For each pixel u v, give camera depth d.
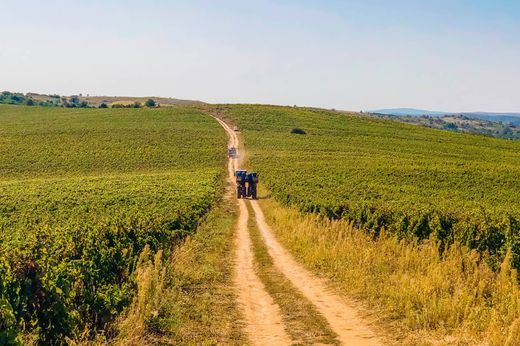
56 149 98.69
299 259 22.02
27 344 10.06
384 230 25.59
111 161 90.81
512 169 77.94
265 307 14.76
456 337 11.23
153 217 25.67
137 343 11.01
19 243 14.41
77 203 43.94
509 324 11.66
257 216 41.28
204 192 50.12
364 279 16.47
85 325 11.50
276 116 147.75
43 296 11.00
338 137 121.62
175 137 113.00
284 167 79.25
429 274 15.82
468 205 40.25
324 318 13.56
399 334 12.05
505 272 16.19
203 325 12.82
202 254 22.25
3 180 77.19
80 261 13.53
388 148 108.50
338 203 32.47
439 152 104.56
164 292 14.95
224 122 140.75
